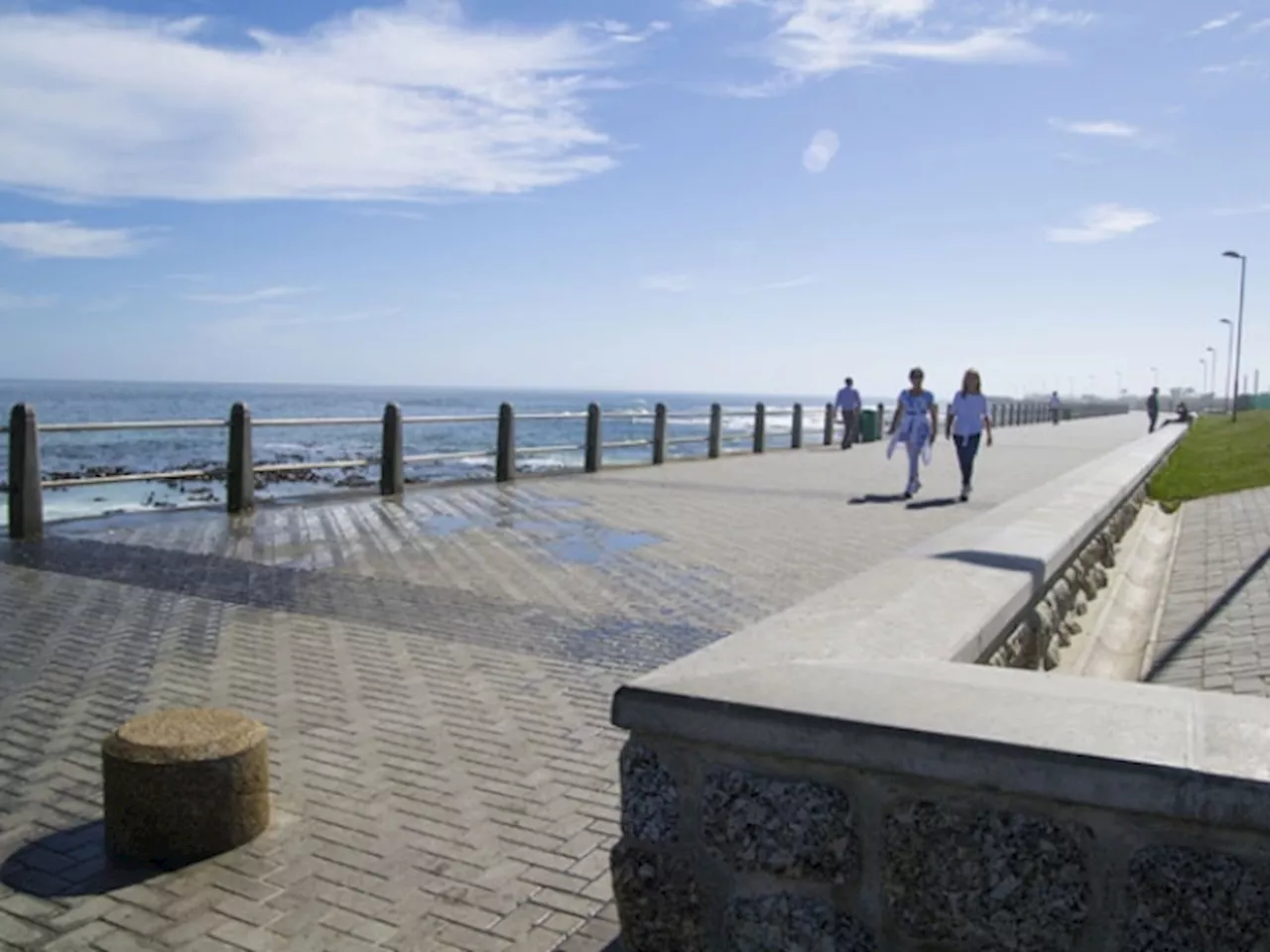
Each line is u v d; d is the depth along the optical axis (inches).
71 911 141.8
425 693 238.5
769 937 105.9
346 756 198.8
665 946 111.7
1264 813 84.0
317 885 149.8
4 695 235.3
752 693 106.9
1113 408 4077.3
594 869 155.7
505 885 150.4
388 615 316.2
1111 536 394.9
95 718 220.7
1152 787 87.5
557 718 222.4
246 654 270.2
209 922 139.3
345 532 484.7
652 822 111.7
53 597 335.3
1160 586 419.2
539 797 181.0
